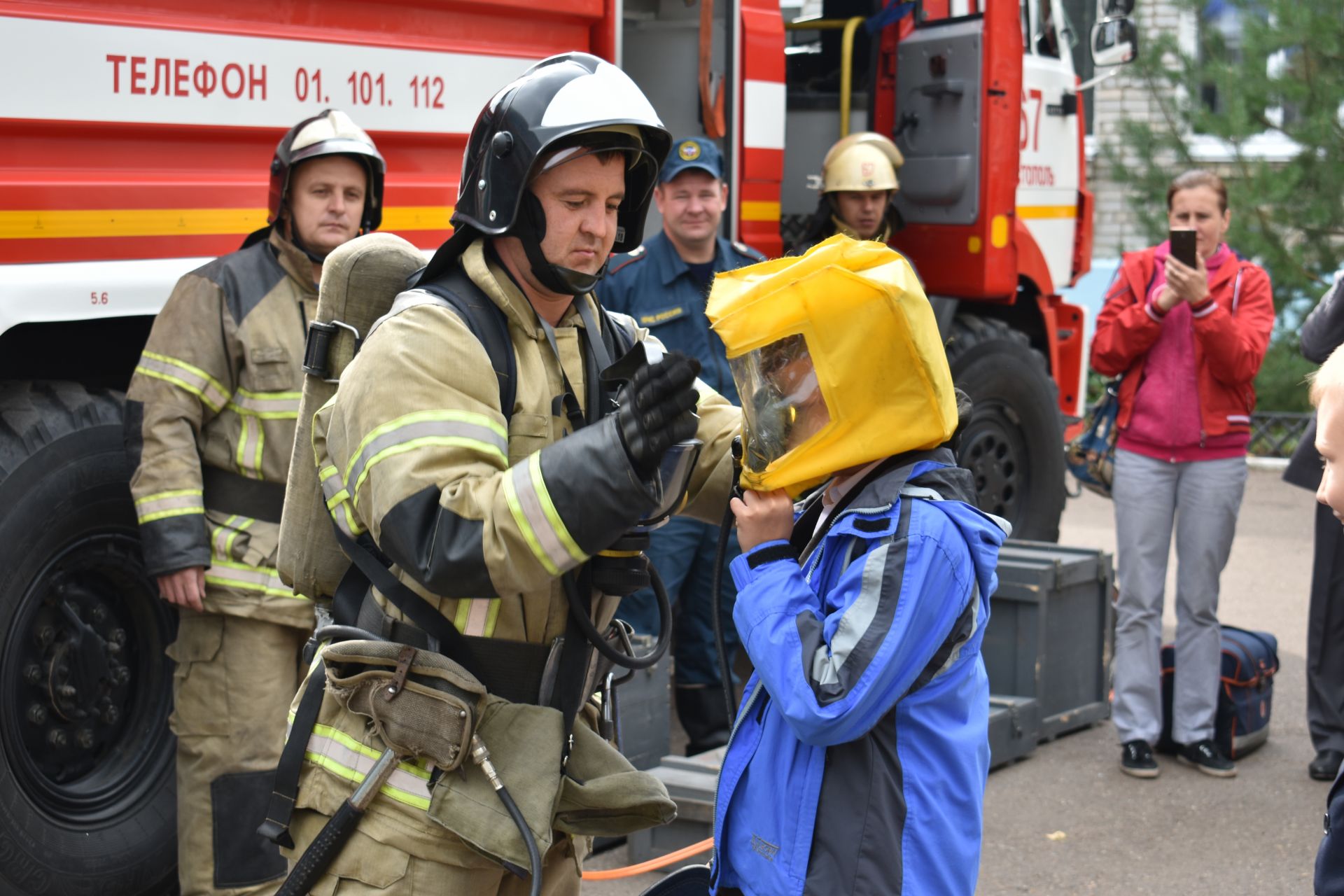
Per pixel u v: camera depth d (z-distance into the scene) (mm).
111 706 3693
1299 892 3916
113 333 3904
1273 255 9164
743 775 2178
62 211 3271
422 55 4031
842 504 2139
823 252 2029
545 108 2100
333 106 3814
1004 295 5973
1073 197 6781
